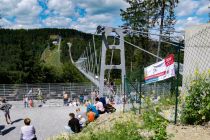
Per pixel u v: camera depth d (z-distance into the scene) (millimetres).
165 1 35812
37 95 37250
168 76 8086
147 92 12203
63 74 73375
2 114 20250
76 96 38188
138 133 7316
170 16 36156
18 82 65188
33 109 22266
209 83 7906
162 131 6434
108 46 26625
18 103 36750
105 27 26594
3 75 64250
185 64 9133
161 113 8812
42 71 68938
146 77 8922
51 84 39938
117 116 10992
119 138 7398
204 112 7754
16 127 16781
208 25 8352
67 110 21453
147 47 39844
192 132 7156
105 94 27438
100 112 15117
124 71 26344
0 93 39062
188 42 9047
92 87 38281
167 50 35469
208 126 7621
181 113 8195
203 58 8398
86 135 9219
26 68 66938
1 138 14664
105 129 8875
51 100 38438
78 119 13594
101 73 26031
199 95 7922
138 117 9297
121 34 26719
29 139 9828
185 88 8742
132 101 11211
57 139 10906
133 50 43250
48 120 18188
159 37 24469
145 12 39312
